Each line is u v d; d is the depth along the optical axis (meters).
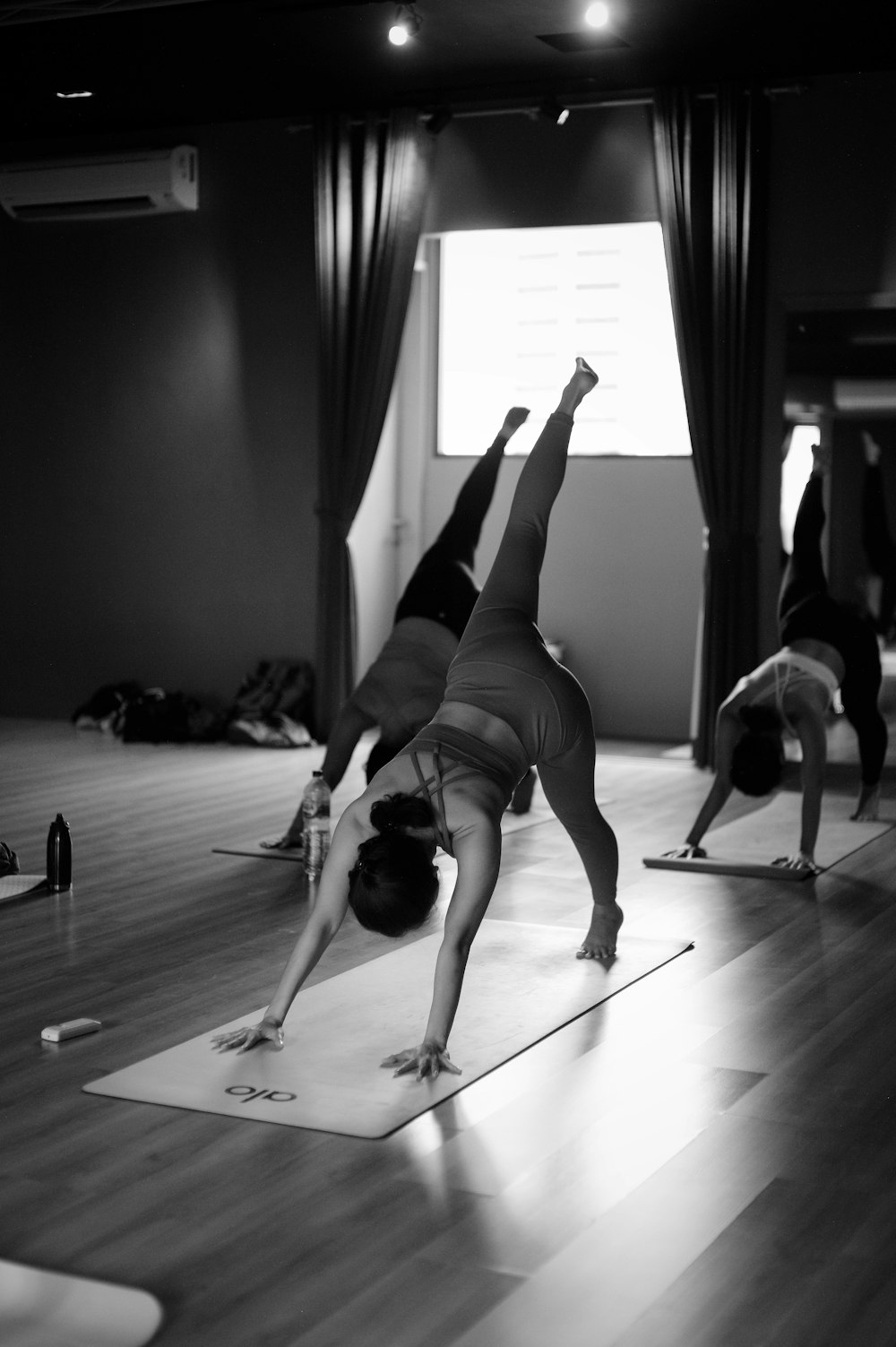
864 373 7.25
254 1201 2.42
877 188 7.21
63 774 7.14
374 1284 2.15
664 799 6.65
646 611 8.62
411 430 9.07
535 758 3.27
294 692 8.48
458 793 2.99
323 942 3.13
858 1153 2.66
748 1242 2.29
